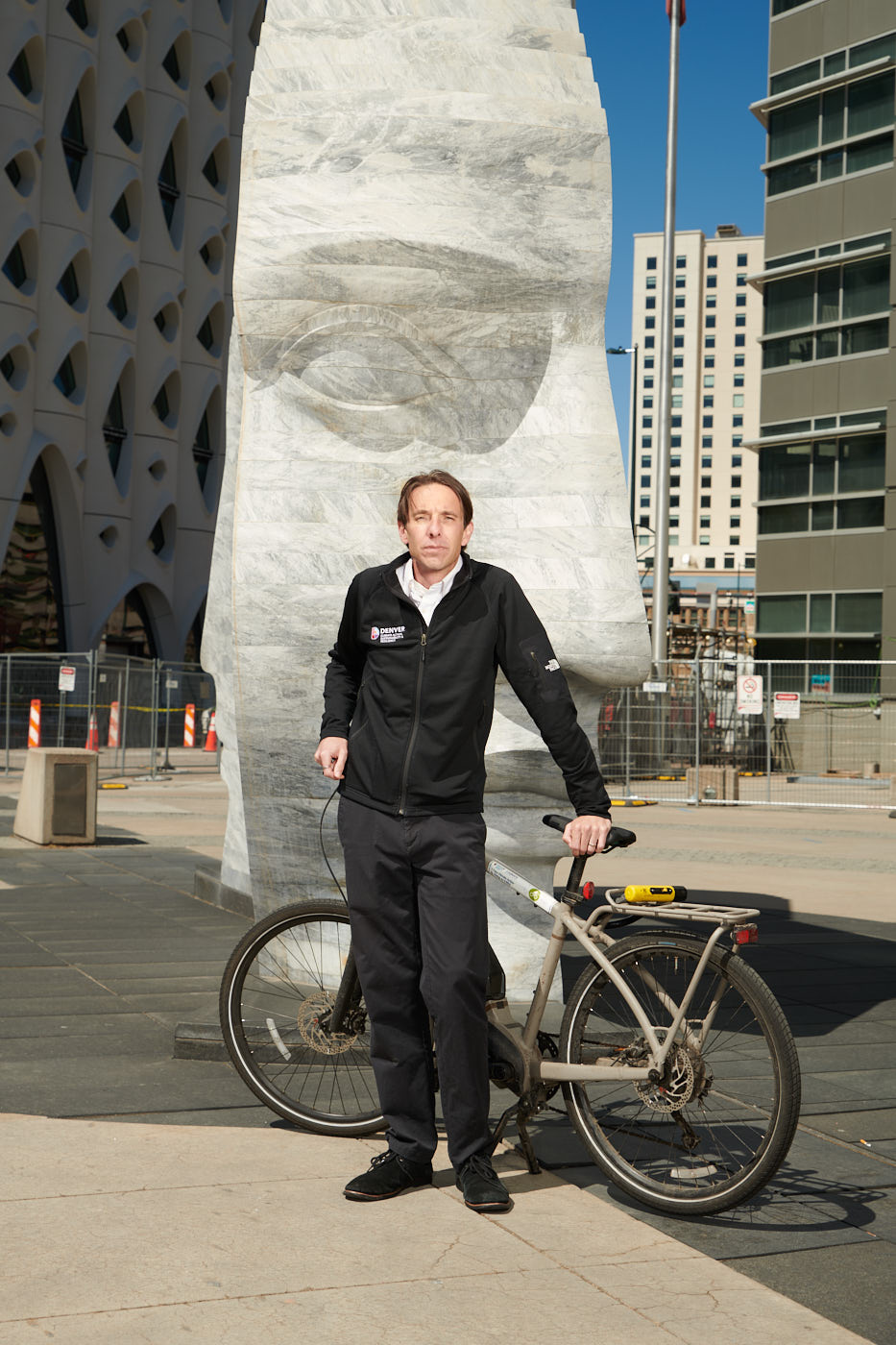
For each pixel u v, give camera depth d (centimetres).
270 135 583
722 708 2209
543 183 589
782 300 3519
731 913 355
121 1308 280
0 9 4347
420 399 591
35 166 4462
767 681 2319
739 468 16788
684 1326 282
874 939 825
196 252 5162
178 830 1395
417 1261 312
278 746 597
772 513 3538
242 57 5419
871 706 2405
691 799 2003
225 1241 319
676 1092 357
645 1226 343
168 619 5091
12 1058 489
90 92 4672
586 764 367
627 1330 279
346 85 584
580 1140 399
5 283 4412
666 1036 357
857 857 1300
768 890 1054
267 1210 341
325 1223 334
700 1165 360
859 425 3362
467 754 361
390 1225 335
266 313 581
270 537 589
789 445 3503
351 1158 389
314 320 582
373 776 363
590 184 594
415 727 358
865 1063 517
